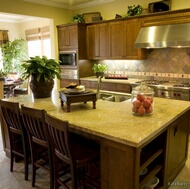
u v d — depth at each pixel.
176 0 4.22
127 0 4.95
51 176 2.24
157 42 3.91
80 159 1.92
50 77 2.94
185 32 3.67
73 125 1.87
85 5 5.71
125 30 4.65
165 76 4.58
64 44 5.61
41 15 5.35
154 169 2.09
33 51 7.88
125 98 3.06
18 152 2.73
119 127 1.77
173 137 2.29
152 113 2.12
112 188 1.72
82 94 2.28
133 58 4.65
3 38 7.61
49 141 2.12
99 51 5.25
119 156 1.62
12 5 4.79
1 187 2.44
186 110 2.39
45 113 1.99
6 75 6.43
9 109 2.51
